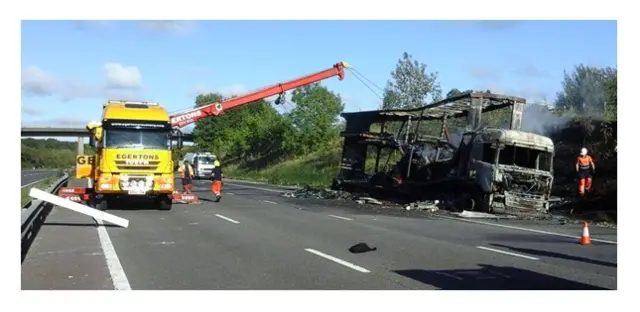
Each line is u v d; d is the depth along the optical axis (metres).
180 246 12.32
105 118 19.98
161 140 20.33
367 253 11.53
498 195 21.55
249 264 10.30
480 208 22.05
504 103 25.27
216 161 25.64
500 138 21.83
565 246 12.81
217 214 19.56
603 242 13.59
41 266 9.94
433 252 11.72
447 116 28.55
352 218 18.89
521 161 22.48
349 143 32.81
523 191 21.78
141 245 12.41
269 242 12.99
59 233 14.21
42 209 16.38
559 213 22.11
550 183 21.92
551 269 9.96
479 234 15.06
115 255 11.09
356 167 32.22
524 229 16.58
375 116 30.78
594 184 22.92
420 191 26.08
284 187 40.56
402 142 28.64
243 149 73.69
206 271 9.66
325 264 10.32
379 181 28.95
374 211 22.02
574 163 25.69
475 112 24.05
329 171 48.50
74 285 8.57
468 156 23.28
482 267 10.11
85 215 18.72
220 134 86.19
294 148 59.59
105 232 14.52
